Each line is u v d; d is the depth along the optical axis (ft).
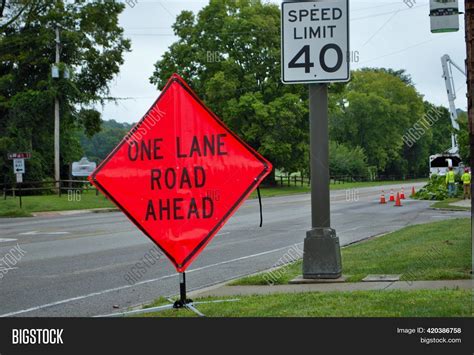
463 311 22.16
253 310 24.34
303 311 23.58
